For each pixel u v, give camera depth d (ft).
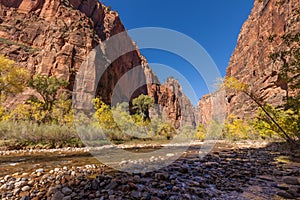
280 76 22.94
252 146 40.09
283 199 8.89
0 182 10.82
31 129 37.60
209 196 9.22
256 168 16.05
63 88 101.65
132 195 8.84
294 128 24.68
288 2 87.51
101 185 10.18
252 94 27.48
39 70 112.57
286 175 13.51
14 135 34.94
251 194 9.60
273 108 27.86
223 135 62.18
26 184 10.39
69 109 59.36
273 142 43.86
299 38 20.93
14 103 87.20
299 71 21.24
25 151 30.04
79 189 9.66
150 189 9.91
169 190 9.86
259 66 107.14
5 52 113.19
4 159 20.92
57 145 35.81
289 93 69.00
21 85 63.00
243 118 75.41
